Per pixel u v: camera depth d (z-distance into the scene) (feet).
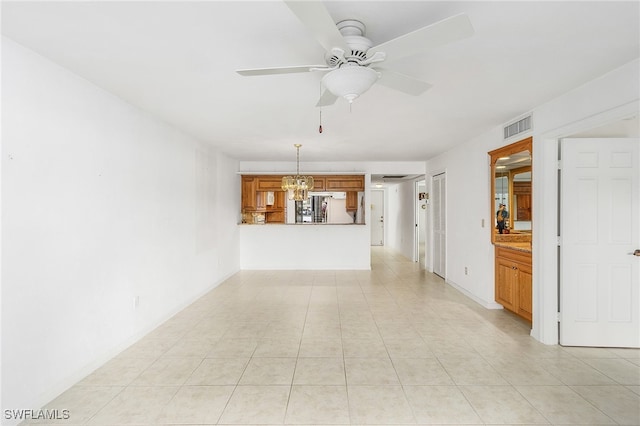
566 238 10.33
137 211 10.94
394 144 17.15
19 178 6.80
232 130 14.12
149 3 5.34
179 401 7.52
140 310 11.12
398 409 7.23
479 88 9.25
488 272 14.34
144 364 9.28
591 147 10.22
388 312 13.85
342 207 25.03
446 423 6.76
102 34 6.35
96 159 9.02
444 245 20.13
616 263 10.23
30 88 7.02
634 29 6.17
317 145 17.43
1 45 6.42
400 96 9.90
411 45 5.26
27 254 6.97
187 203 14.78
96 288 9.02
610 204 10.21
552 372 8.80
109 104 9.53
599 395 7.74
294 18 5.79
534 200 11.12
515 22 5.92
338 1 5.30
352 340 10.95
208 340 10.96
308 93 9.66
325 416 6.99
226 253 20.34
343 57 5.73
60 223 7.82
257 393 7.85
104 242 9.34
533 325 11.20
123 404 7.39
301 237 23.49
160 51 7.07
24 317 6.90
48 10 5.52
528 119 11.35
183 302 14.37
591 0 5.26
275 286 18.49
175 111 11.40
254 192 23.54
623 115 7.86
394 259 27.99
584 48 6.93
